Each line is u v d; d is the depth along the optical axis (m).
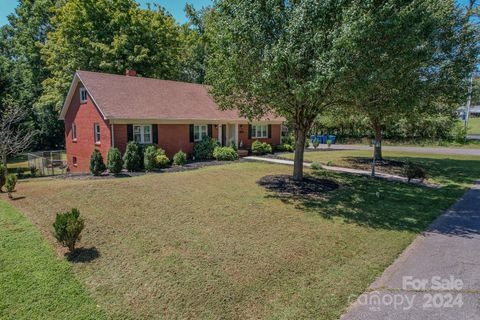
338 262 5.36
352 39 6.83
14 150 16.78
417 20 8.22
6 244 6.08
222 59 9.56
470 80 16.02
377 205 8.91
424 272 5.02
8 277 4.85
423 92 12.62
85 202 8.66
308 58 7.76
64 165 20.88
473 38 13.84
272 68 7.57
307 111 10.61
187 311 4.05
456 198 9.97
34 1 30.88
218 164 17.33
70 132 20.31
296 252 5.69
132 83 19.31
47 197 9.38
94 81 17.50
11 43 34.12
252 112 10.02
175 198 9.07
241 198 9.20
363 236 6.53
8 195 9.86
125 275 4.93
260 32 8.33
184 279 4.78
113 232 6.57
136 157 15.16
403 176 14.00
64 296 4.39
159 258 5.44
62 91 25.02
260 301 4.26
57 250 5.85
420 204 9.16
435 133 29.14
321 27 7.69
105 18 25.00
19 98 22.55
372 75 7.29
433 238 6.49
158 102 18.72
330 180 12.26
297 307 4.12
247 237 6.33
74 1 23.47
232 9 8.84
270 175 12.81
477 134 36.47
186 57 35.03
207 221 7.21
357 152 23.14
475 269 5.10
